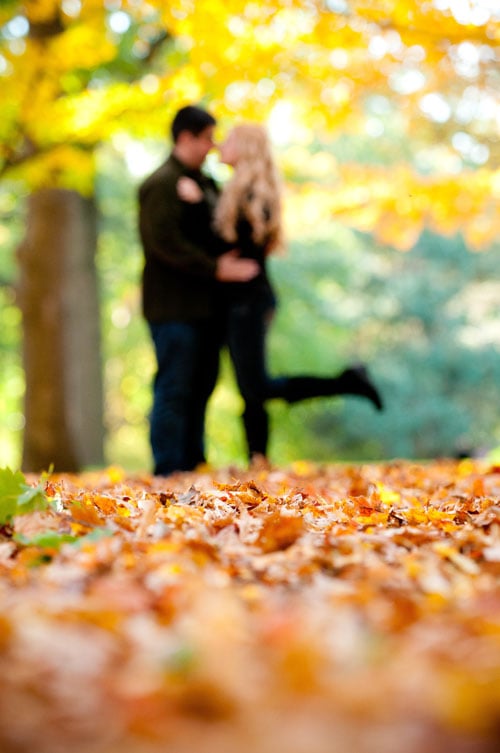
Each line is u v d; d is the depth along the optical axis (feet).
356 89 45.73
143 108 46.68
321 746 6.36
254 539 14.61
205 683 7.42
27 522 14.61
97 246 74.95
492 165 52.34
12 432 142.31
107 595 10.50
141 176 102.53
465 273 150.92
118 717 6.90
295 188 52.54
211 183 33.01
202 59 42.93
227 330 31.76
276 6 40.45
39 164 50.70
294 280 122.42
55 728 6.77
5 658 8.23
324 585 11.55
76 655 8.25
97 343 74.33
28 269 66.13
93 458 73.97
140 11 43.27
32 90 47.14
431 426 146.20
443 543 14.17
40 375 66.08
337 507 18.75
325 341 125.59
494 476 27.91
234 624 9.29
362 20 40.73
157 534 14.67
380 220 51.62
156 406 31.04
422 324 150.51
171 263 30.55
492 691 7.07
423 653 8.29
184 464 32.65
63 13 48.37
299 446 145.48
